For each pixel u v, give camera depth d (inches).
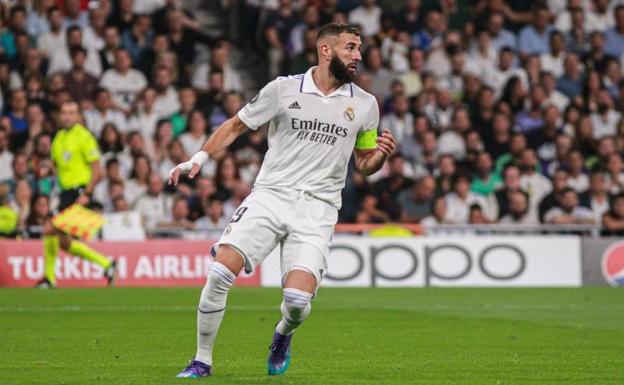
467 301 1339.8
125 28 1941.4
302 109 622.2
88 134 1407.5
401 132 1893.5
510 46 2098.9
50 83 1841.8
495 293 1488.7
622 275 1690.5
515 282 1663.4
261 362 727.1
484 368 700.7
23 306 1206.3
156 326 995.9
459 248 1654.8
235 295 1405.0
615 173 1900.8
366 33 2031.3
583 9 2167.8
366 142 647.1
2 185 1713.8
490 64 2054.6
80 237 1419.8
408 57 2001.7
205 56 1977.1
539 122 1972.2
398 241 1646.2
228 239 607.5
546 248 1674.5
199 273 1598.2
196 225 1711.4
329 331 965.8
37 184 1723.7
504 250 1664.6
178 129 1843.0
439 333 950.4
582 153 1969.7
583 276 1680.6
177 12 1956.2
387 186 1792.6
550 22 2134.6
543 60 2090.3
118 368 685.3
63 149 1400.1
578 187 1879.9
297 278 599.8
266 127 1845.5
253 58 2049.7
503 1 2130.9
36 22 1919.3
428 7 2100.1
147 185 1732.3
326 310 1194.0
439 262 1649.9
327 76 627.8
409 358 760.3
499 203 1818.4
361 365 715.4
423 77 1958.7
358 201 1801.2
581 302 1334.9
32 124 1786.4
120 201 1678.2
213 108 1878.7
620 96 2096.5
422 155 1875.0
